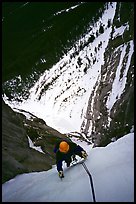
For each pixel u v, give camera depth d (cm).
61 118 3797
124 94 1966
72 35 5781
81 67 4931
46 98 4806
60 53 5688
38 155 1084
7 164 753
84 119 3212
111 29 4831
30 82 5597
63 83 4828
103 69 3403
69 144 598
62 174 557
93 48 5069
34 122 1925
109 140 1577
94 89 3447
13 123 1144
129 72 2227
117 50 3039
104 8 5872
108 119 2088
